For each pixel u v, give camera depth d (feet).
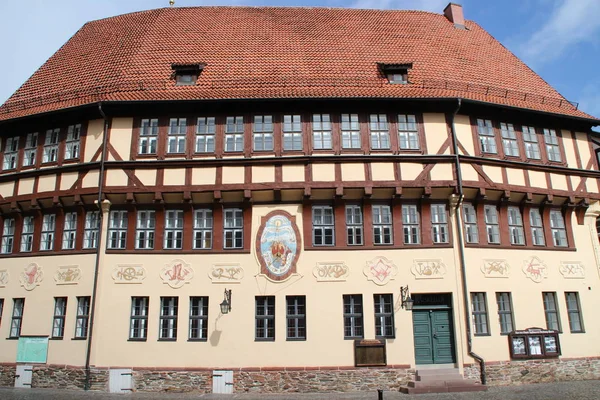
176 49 64.69
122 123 55.36
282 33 69.00
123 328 50.24
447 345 51.19
